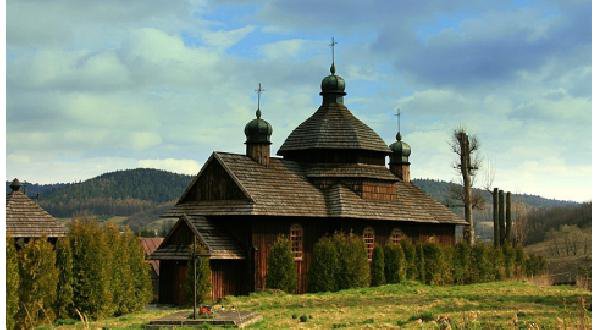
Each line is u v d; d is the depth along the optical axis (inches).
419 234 3174.2
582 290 2450.8
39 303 1631.4
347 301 2068.2
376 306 1905.8
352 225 2844.5
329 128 2957.7
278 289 2490.2
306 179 2878.9
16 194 2249.0
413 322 1483.8
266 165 2785.4
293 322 1541.6
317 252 2596.0
